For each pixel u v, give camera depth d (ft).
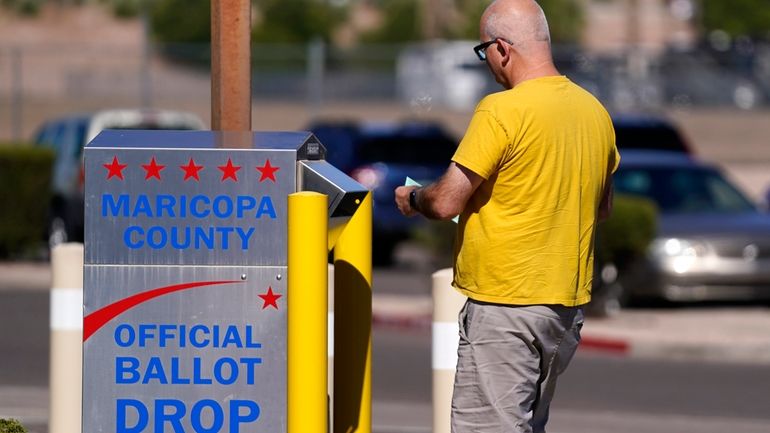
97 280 50.21
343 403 55.11
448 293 64.49
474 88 361.30
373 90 367.66
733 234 146.72
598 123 52.65
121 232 50.08
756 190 296.71
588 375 116.37
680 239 146.10
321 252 48.75
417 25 630.74
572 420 95.40
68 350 71.72
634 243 141.59
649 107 321.11
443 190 50.49
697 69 350.23
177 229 50.01
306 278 48.67
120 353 50.29
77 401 71.82
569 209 51.47
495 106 50.67
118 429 50.34
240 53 59.47
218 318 50.14
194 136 52.34
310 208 48.49
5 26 576.20
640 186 161.89
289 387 49.29
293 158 49.80
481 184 51.29
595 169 52.37
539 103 50.88
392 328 144.87
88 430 50.37
